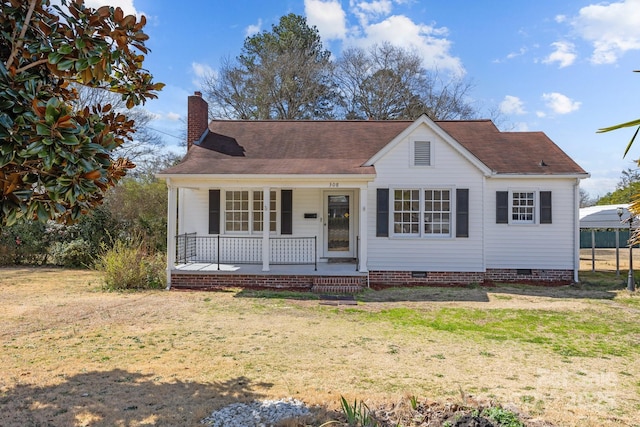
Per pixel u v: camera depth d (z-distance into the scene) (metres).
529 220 14.24
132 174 24.33
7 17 3.86
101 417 4.24
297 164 13.04
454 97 35.91
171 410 4.41
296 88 32.44
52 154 3.40
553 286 13.39
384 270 13.54
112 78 4.88
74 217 4.20
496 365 6.12
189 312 9.36
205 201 14.32
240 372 5.66
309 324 8.38
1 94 3.51
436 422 4.05
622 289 12.93
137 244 13.96
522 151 15.41
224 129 16.31
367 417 3.97
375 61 34.47
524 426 4.06
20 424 4.10
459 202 13.39
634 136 2.56
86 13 3.95
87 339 7.21
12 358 6.20
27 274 15.58
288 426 3.97
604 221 16.92
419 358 6.38
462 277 13.45
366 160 13.88
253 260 14.14
